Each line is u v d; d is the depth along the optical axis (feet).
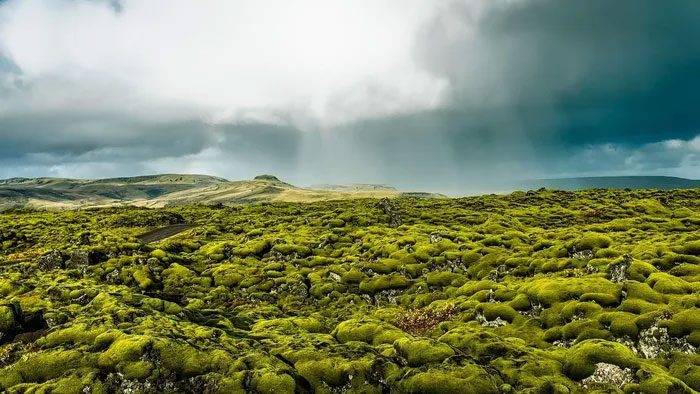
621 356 92.48
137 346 94.22
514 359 99.76
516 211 469.57
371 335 128.88
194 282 241.76
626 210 454.40
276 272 251.39
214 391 89.20
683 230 309.63
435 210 490.90
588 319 124.57
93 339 101.96
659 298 125.90
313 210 575.79
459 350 102.01
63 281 182.70
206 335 112.06
